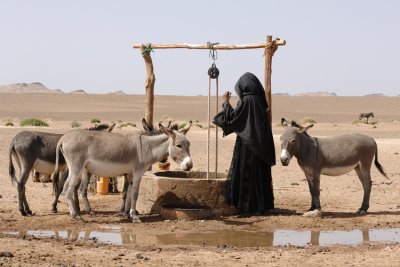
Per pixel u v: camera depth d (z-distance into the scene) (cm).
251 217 1449
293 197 1800
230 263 980
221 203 1455
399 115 13475
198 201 1445
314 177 1462
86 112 13162
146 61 1734
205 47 1571
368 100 17050
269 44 1537
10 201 1647
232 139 4022
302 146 1459
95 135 1382
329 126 6775
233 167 1465
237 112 1455
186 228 1314
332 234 1271
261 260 1004
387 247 1113
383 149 3338
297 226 1347
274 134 4753
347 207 1642
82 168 1366
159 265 959
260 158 1468
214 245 1145
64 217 1400
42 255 1011
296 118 11950
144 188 1497
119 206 1612
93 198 1748
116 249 1077
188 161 1356
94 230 1281
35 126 5741
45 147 1444
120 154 1373
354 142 1485
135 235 1232
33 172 2031
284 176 2302
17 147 1425
